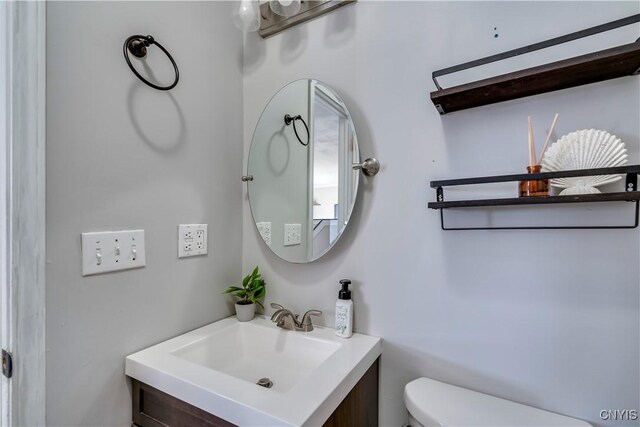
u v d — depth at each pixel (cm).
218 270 117
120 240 85
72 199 76
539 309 79
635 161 70
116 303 85
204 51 112
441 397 82
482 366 86
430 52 93
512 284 82
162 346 94
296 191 115
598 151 70
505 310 83
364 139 103
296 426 57
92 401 80
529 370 80
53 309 73
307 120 114
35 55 70
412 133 95
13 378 69
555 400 77
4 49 69
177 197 102
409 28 97
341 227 105
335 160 107
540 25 80
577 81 73
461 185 87
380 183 100
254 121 128
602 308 73
